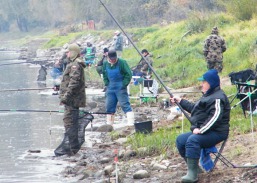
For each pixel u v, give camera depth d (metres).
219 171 30.58
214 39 61.34
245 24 98.56
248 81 43.12
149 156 38.00
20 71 124.81
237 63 72.88
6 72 123.94
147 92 62.66
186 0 169.38
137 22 194.00
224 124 29.52
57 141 46.16
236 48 80.31
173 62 89.75
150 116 54.78
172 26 126.56
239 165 31.20
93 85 83.19
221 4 122.69
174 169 33.72
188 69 80.19
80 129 41.44
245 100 42.47
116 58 49.16
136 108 59.94
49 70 116.12
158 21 185.62
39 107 65.56
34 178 35.16
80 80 41.22
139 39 140.62
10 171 37.03
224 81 64.31
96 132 48.91
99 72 77.06
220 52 61.41
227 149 35.03
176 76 80.25
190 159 29.52
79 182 33.84
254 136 36.94
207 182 29.62
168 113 55.75
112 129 49.12
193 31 110.31
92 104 62.53
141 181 32.28
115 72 49.22
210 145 29.56
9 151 42.88
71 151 41.09
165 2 187.50
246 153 33.47
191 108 31.27
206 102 29.39
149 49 113.25
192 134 29.88
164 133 41.69
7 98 76.62
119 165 36.03
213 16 111.19
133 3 198.12
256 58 70.00
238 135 37.97
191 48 92.50
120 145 42.62
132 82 74.38
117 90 49.53
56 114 60.69
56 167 37.91
